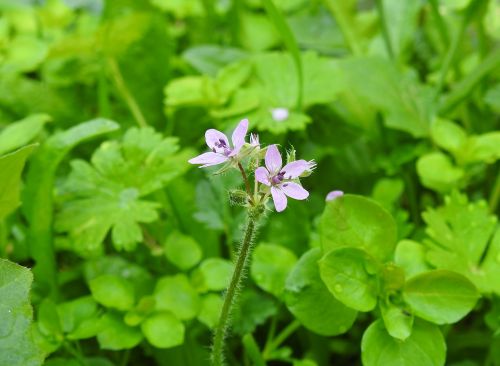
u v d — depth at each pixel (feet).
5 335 0.78
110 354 0.97
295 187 0.76
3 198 0.87
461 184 1.02
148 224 0.99
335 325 0.83
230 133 1.03
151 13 1.12
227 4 1.38
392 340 0.81
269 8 0.98
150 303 0.86
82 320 0.87
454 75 1.19
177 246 0.92
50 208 0.93
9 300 0.79
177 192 0.99
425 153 1.06
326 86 1.06
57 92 1.17
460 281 0.82
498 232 0.87
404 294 0.82
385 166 1.08
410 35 1.21
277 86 1.07
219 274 0.90
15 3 1.44
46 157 0.92
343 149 1.12
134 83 1.16
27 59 1.18
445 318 0.81
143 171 0.95
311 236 0.94
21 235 1.00
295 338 1.01
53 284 0.95
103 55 1.13
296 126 1.01
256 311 0.92
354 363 1.02
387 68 1.09
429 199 1.09
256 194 0.76
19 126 0.97
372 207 0.83
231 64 1.12
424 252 0.86
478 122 1.15
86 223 0.92
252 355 0.86
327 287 0.81
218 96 1.06
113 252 1.03
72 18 1.36
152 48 1.15
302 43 1.26
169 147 0.95
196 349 0.92
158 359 0.92
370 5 1.53
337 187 1.11
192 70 1.23
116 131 1.10
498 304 0.87
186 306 0.87
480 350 0.98
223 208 0.96
